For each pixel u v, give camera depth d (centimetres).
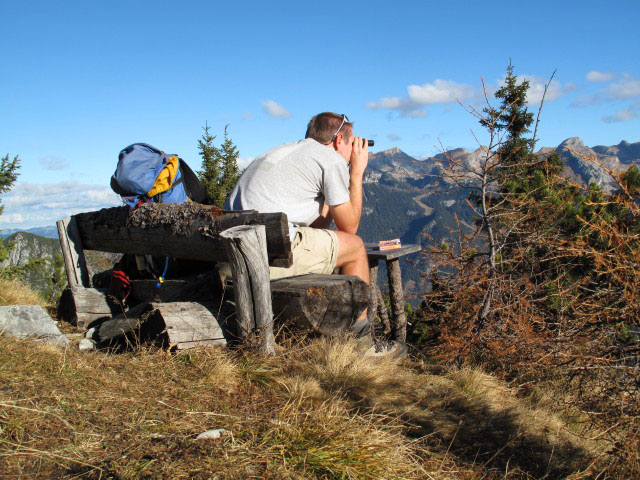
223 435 233
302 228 394
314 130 443
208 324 349
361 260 426
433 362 525
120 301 425
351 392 325
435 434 298
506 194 538
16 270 923
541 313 484
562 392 360
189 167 457
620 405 254
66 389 259
